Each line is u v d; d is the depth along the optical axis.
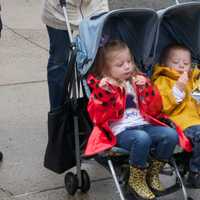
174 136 4.37
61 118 4.71
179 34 4.93
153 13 4.55
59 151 4.77
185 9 4.75
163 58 4.86
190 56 4.83
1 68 7.74
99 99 4.34
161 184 4.97
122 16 4.59
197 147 4.38
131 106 4.55
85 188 4.92
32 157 5.56
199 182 4.49
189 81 4.81
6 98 6.87
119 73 4.45
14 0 10.56
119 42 4.52
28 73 7.62
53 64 5.31
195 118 4.64
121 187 4.50
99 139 4.32
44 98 6.91
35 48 8.44
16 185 5.08
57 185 5.10
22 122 6.27
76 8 5.13
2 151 5.65
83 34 4.55
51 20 5.18
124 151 4.35
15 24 9.29
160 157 4.43
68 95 4.68
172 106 4.62
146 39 4.66
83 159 4.78
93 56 4.41
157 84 4.71
